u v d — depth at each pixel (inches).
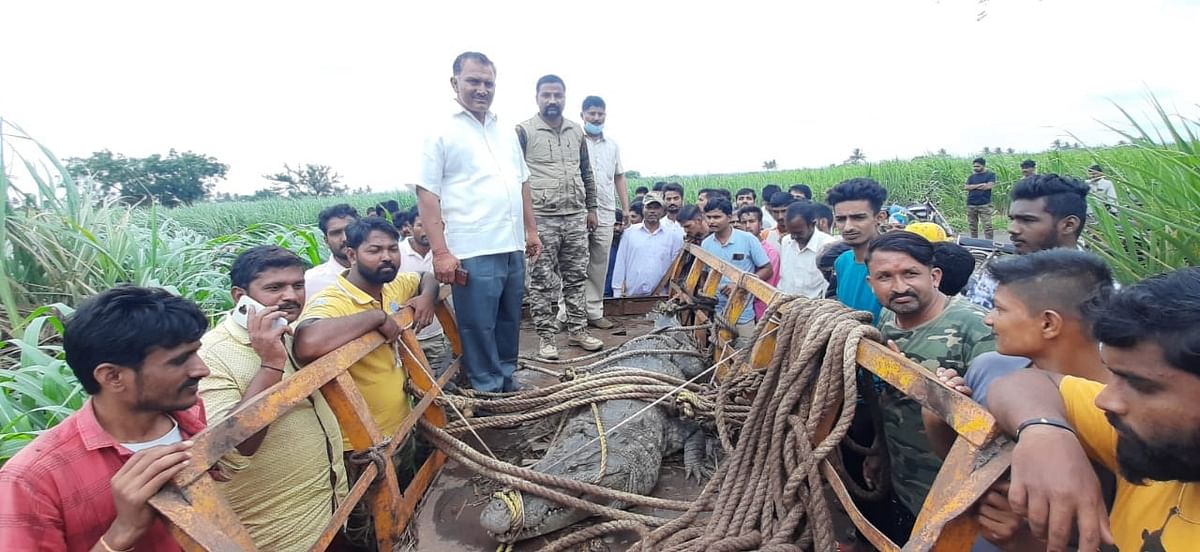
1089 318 57.6
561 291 228.5
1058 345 61.4
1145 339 37.4
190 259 236.1
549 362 180.5
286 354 86.7
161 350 60.9
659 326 186.1
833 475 80.4
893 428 88.7
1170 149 138.3
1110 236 133.0
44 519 60.5
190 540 55.4
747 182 863.1
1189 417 36.7
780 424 88.7
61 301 180.2
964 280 103.3
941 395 63.2
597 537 96.6
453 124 139.9
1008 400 53.9
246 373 86.9
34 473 60.2
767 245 229.3
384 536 94.7
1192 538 41.9
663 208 237.3
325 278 164.1
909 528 94.7
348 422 91.1
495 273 144.1
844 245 161.9
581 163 200.5
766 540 82.2
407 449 119.3
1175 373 36.3
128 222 223.3
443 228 138.3
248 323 84.8
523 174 160.1
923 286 90.0
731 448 105.3
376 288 121.3
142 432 66.7
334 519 80.4
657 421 124.0
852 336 81.9
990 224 492.4
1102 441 50.4
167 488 56.8
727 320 154.8
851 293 136.9
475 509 106.5
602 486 106.3
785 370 96.4
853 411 79.7
